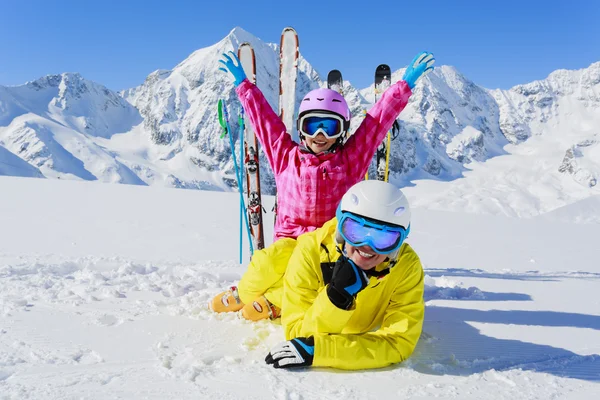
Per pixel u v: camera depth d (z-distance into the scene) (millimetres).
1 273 4336
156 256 5816
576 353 2578
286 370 2229
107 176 157500
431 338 2764
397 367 2309
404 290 2412
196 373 2176
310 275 2453
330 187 3250
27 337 2609
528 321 3166
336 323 2225
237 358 2361
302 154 3314
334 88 6219
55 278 4180
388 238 2053
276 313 2945
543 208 168000
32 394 1939
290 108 4965
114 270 4832
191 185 170000
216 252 6328
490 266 6191
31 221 8133
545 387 2139
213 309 3141
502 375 2250
